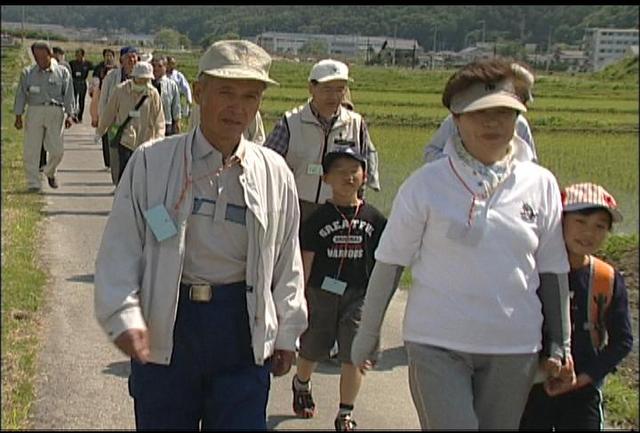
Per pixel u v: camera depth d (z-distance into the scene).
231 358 3.92
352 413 5.54
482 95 3.66
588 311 4.03
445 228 3.65
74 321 7.27
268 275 3.96
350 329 5.40
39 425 5.30
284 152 6.31
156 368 3.90
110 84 11.17
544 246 3.76
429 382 3.64
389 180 8.27
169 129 12.35
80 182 13.48
